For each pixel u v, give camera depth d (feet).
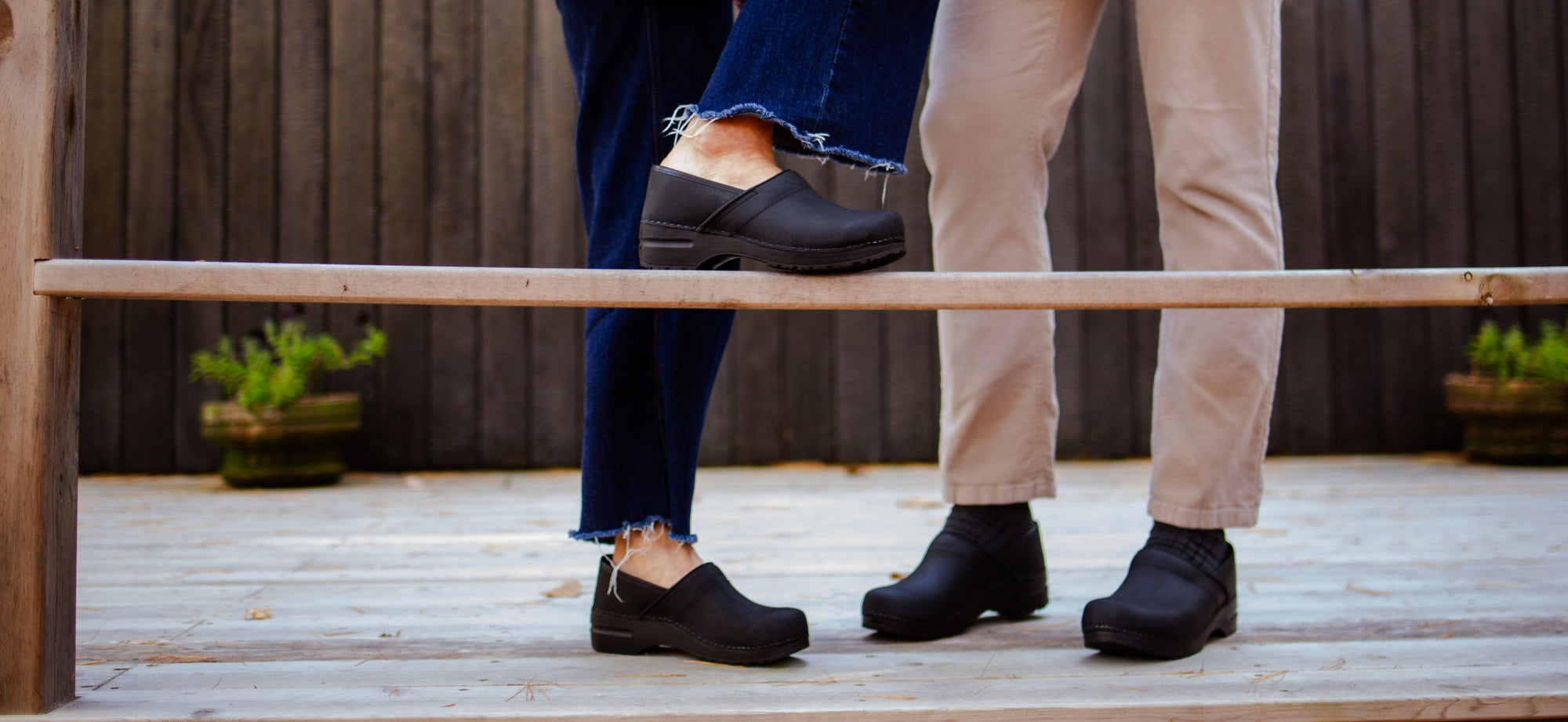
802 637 3.29
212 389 9.73
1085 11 3.82
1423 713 2.80
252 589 4.75
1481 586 4.62
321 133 9.87
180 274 2.76
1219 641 3.59
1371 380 10.36
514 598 4.51
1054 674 3.16
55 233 2.78
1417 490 8.13
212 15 9.78
